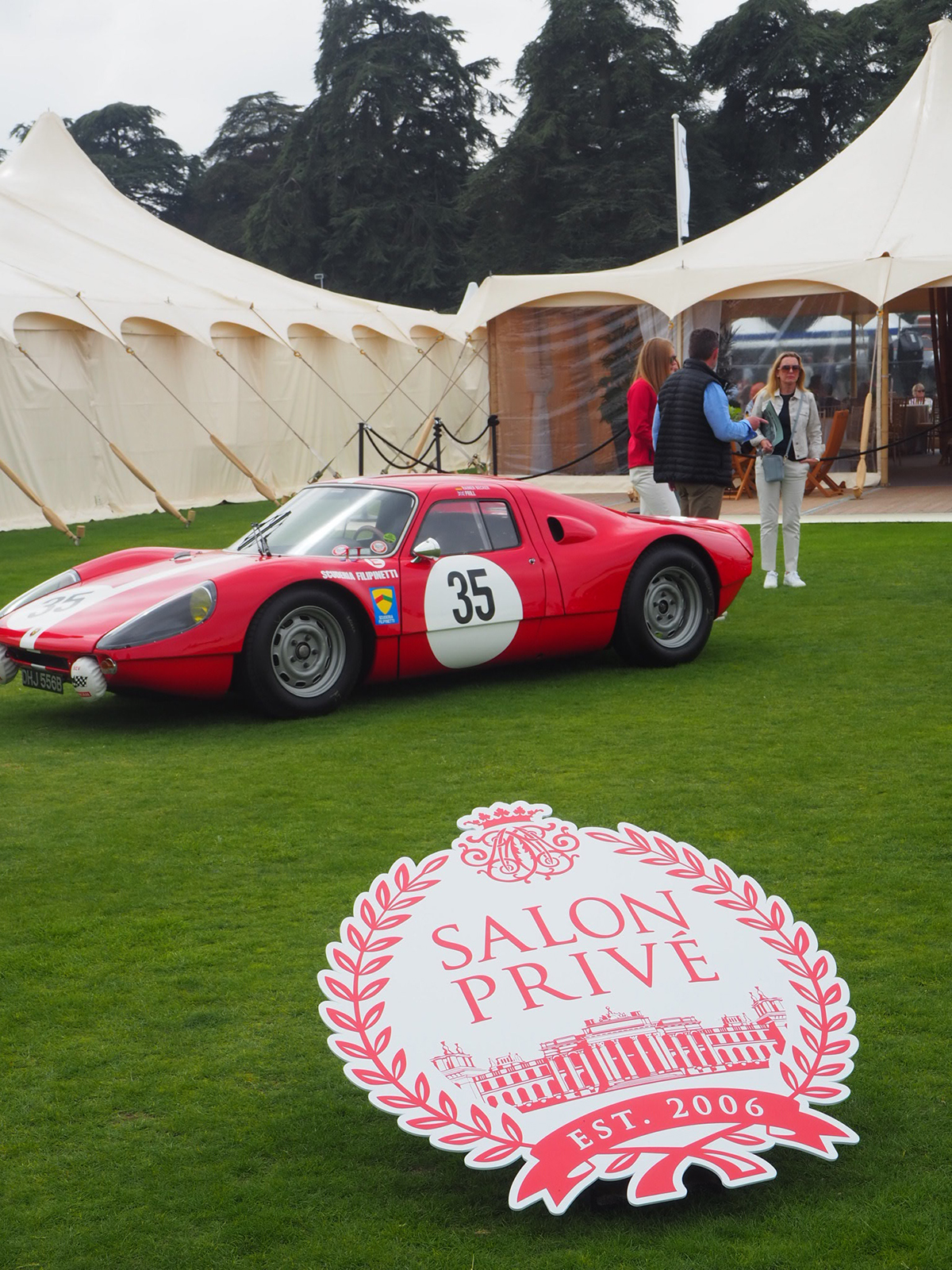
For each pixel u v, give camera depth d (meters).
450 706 6.17
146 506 18.03
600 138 44.44
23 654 6.07
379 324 21.83
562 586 6.61
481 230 46.34
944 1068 2.69
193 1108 2.65
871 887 3.67
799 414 9.10
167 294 18.62
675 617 7.00
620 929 2.55
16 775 5.20
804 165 46.75
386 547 6.27
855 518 13.56
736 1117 2.18
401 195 50.31
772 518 9.28
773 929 2.58
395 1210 2.30
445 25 51.94
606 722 5.75
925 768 4.83
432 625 6.26
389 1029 2.32
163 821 4.52
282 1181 2.39
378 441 22.59
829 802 4.46
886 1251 2.13
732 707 5.94
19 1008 3.10
